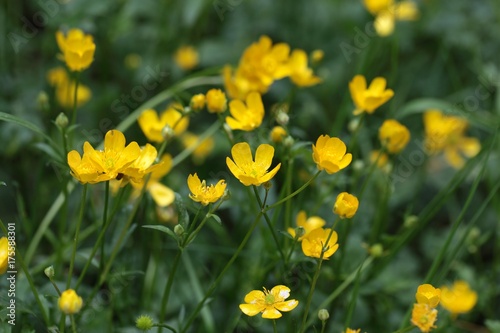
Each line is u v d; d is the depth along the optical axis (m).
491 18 1.64
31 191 1.28
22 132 1.27
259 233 1.22
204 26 1.51
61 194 1.17
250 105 1.10
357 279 1.10
